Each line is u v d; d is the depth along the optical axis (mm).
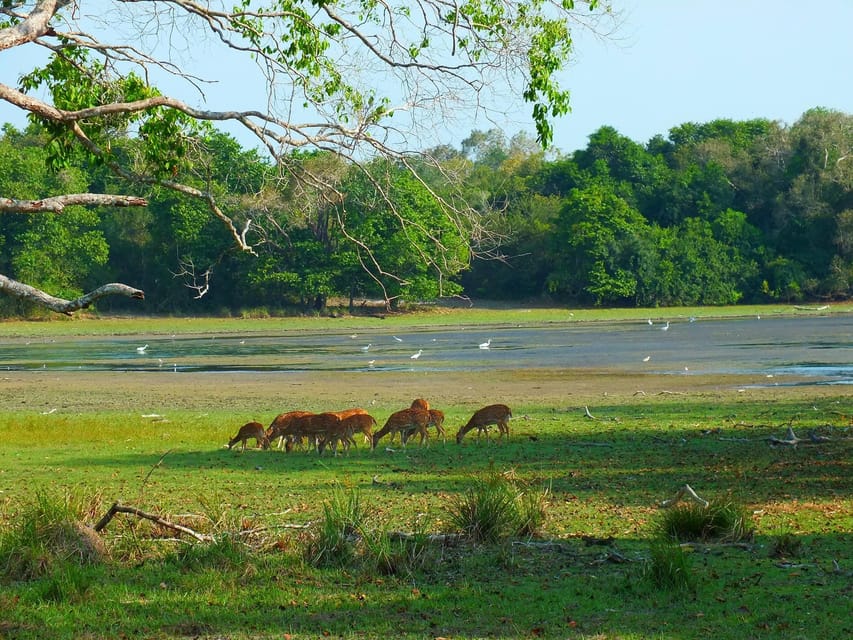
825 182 178250
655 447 34312
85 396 57469
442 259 20531
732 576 17016
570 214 163375
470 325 130375
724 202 186375
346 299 148125
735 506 20656
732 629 14141
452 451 34594
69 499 20438
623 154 193750
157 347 99188
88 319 134750
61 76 21828
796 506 23234
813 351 83438
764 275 173000
